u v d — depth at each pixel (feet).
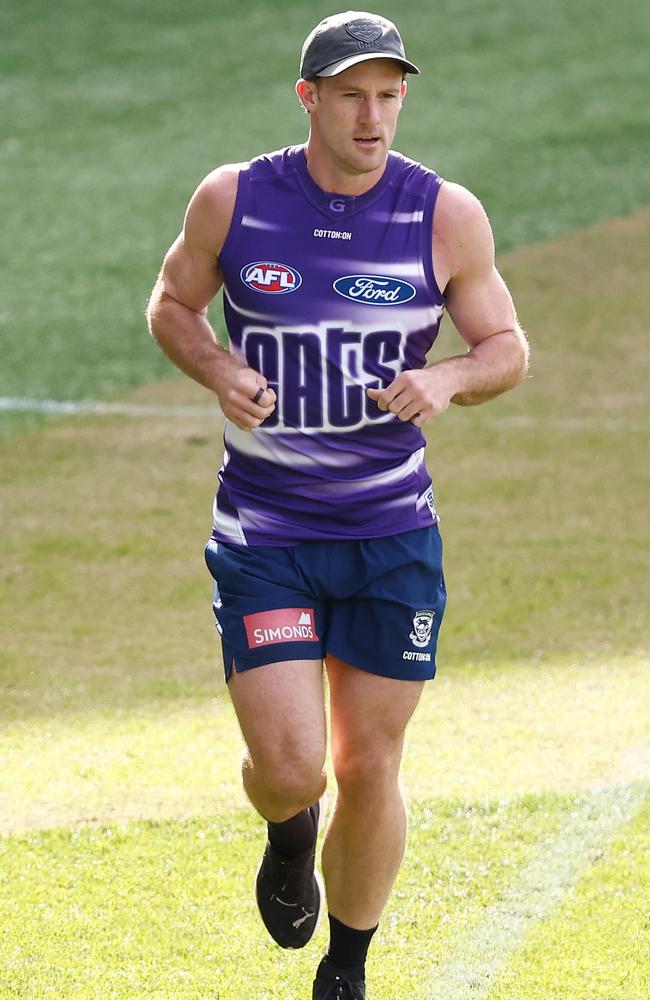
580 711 52.54
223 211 33.73
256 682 33.37
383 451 34.27
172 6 200.95
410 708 34.22
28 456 88.53
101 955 36.45
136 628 64.18
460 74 176.55
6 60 182.80
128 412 96.78
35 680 57.72
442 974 35.65
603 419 93.91
